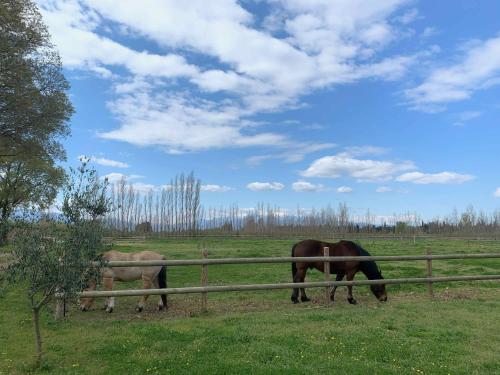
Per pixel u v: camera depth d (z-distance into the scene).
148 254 9.34
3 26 18.31
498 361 5.70
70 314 8.73
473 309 9.25
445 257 11.17
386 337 6.76
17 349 6.28
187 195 68.38
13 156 21.72
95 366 5.56
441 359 5.76
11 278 5.37
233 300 10.58
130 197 67.69
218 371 5.24
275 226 68.50
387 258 10.55
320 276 15.40
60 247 5.50
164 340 6.58
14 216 5.58
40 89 20.39
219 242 45.91
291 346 6.26
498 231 61.38
